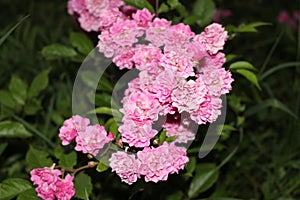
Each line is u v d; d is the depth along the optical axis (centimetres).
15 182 79
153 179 72
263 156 113
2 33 128
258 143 114
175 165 72
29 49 127
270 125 120
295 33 144
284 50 138
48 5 181
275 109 121
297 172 107
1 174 102
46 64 121
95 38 96
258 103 108
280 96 128
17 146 103
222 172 105
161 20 78
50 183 74
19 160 104
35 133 101
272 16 174
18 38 133
